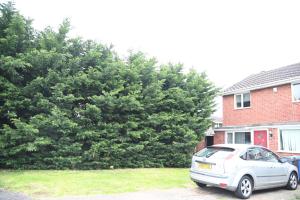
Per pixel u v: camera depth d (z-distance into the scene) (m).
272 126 17.75
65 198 7.71
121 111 15.64
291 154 16.45
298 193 9.60
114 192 8.71
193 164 9.47
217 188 9.88
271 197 8.87
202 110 19.00
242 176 8.50
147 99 16.25
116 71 15.69
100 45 15.78
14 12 13.57
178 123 17.75
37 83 13.29
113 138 15.16
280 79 18.75
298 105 17.23
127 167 15.70
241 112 21.59
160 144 16.47
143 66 16.58
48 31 14.52
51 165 13.73
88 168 14.42
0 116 13.38
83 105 15.27
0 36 13.30
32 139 13.03
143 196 8.32
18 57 13.29
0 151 12.69
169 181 11.05
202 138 18.59
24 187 8.98
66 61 14.73
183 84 19.08
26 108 13.84
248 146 9.30
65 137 13.71
